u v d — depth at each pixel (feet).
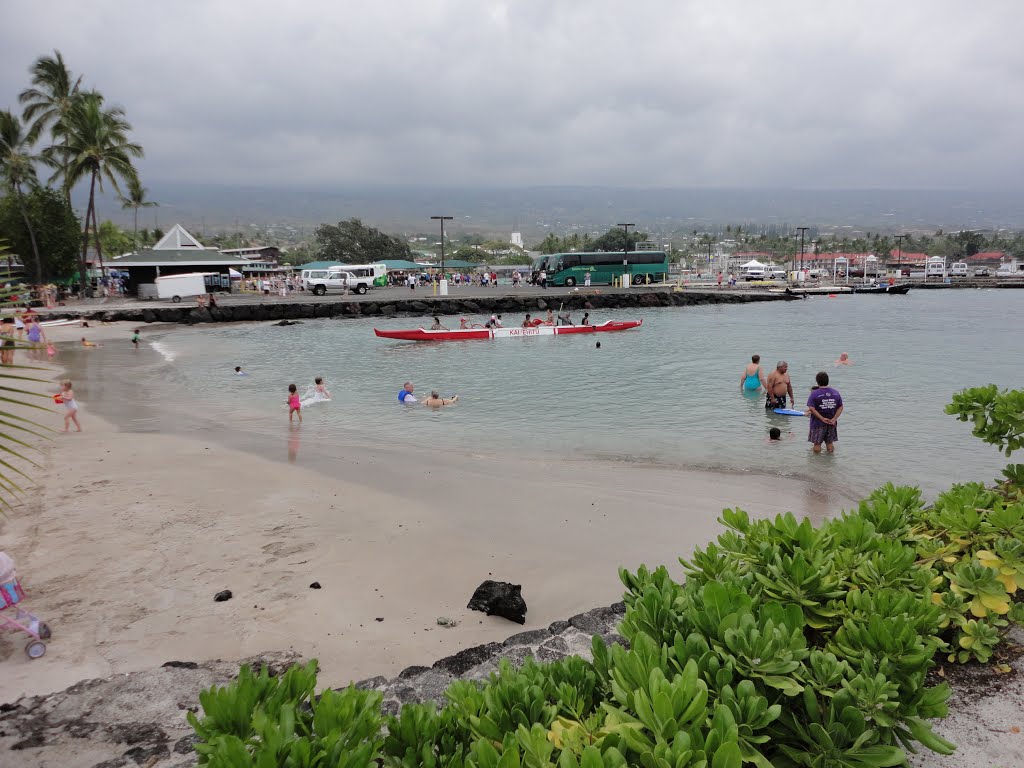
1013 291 273.95
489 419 51.42
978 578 11.81
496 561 24.67
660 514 29.73
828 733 8.07
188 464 37.81
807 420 49.96
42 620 19.89
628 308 176.55
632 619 9.46
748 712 7.58
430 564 24.34
